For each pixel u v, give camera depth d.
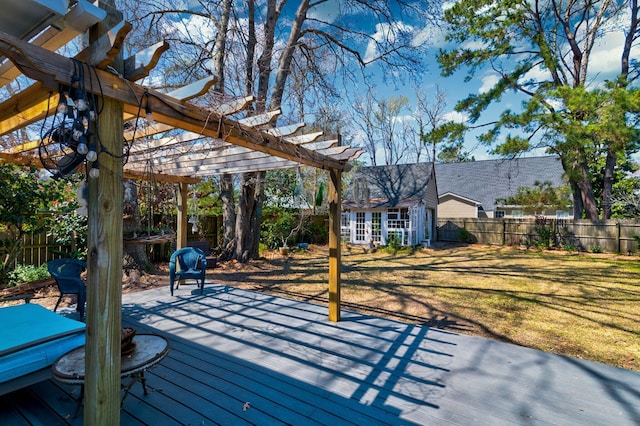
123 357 2.00
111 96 1.56
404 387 2.50
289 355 3.05
